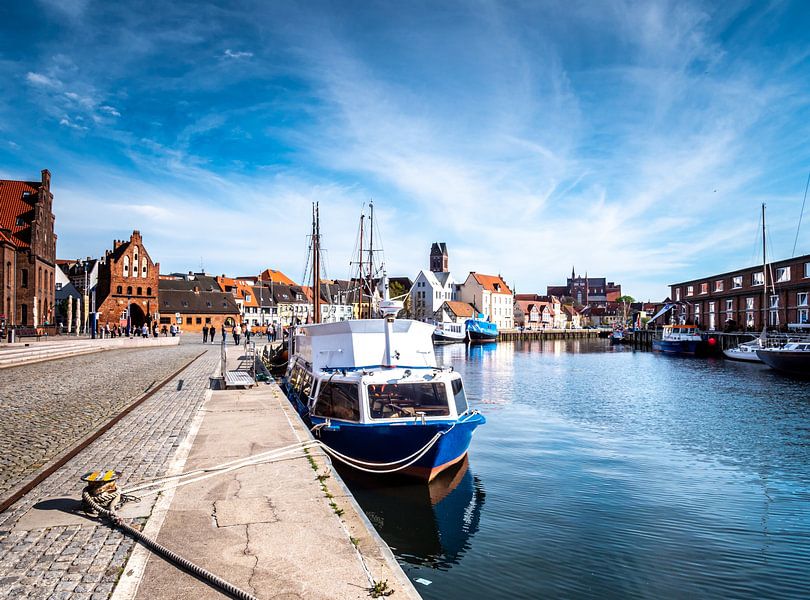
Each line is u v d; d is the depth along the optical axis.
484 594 9.56
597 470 17.38
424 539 11.79
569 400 33.62
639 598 9.43
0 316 50.56
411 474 14.36
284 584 5.50
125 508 7.52
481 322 119.00
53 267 65.88
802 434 23.23
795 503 14.26
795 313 71.50
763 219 66.75
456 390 16.11
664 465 18.05
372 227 54.66
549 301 194.50
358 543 6.53
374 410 14.32
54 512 7.37
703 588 9.77
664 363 63.97
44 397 17.50
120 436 11.95
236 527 6.93
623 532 12.23
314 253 54.91
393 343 16.86
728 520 13.03
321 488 8.52
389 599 5.23
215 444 11.25
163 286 101.88
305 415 16.59
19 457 10.06
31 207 60.62
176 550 6.20
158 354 41.19
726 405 31.52
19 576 5.54
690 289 101.25
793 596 9.52
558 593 9.58
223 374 21.61
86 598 5.13
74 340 47.41
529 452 19.73
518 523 12.73
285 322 124.38
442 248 160.38
